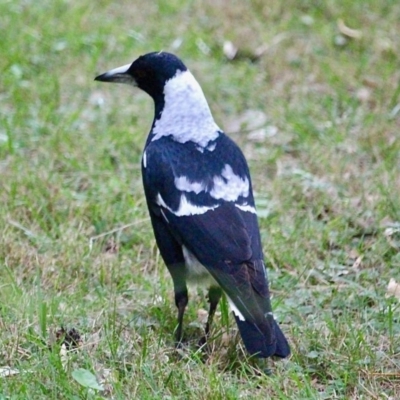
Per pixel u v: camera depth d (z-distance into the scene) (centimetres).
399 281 1277
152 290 1231
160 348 1082
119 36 1956
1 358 1061
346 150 1627
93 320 1138
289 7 2147
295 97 1812
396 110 1752
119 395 971
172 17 2086
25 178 1466
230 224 1044
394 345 1106
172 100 1155
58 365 1012
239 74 1883
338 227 1408
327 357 1070
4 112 1691
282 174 1551
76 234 1342
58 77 1811
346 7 2134
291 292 1246
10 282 1218
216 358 1066
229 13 2109
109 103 1752
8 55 1842
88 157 1562
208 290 1147
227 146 1122
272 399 988
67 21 1983
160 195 1091
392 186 1498
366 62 1917
